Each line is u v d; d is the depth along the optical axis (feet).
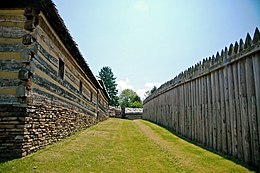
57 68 23.16
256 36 12.87
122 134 30.78
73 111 29.78
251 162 13.28
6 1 16.94
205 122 19.84
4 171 12.52
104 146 21.53
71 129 28.40
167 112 34.55
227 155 15.81
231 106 15.48
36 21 17.56
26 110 15.93
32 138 16.85
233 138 15.16
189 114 24.02
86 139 25.23
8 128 15.56
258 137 12.68
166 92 35.45
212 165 13.78
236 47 14.87
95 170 13.66
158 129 32.48
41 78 18.70
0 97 15.97
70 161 15.29
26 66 16.42
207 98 19.52
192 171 13.05
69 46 26.68
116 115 103.45
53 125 21.53
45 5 17.29
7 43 16.71
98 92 56.80
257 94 12.80
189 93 24.23
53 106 21.63
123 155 17.72
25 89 16.07
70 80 28.78
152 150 19.45
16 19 17.02
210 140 18.71
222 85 16.87
